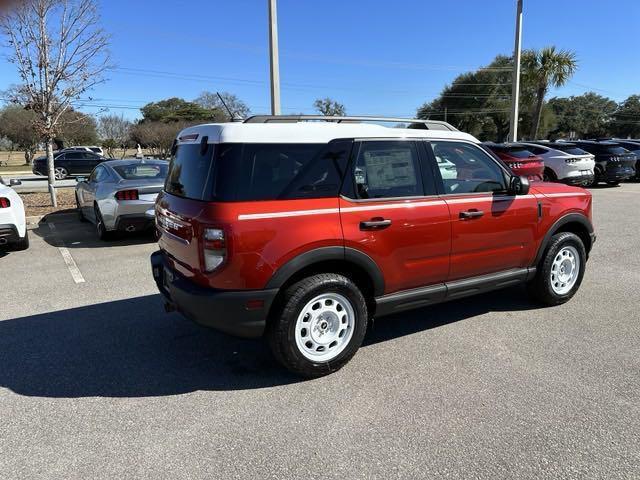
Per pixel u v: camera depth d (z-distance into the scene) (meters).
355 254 3.57
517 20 19.48
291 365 3.50
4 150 62.59
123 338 4.40
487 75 54.94
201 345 4.25
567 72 27.94
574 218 4.93
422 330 4.50
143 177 8.61
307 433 2.95
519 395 3.32
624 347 4.05
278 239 3.29
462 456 2.70
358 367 3.79
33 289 5.84
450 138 4.17
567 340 4.21
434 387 3.46
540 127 51.25
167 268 3.93
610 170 16.95
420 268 3.94
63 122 13.12
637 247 7.66
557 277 4.99
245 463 2.68
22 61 11.37
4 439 2.92
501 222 4.35
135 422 3.09
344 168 3.58
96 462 2.70
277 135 3.41
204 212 3.25
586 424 2.98
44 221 10.81
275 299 3.42
